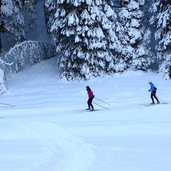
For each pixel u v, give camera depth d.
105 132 14.60
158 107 20.00
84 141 13.10
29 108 23.73
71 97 27.05
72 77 33.25
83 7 32.53
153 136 13.48
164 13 32.12
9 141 13.57
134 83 30.14
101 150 11.61
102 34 32.56
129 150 11.51
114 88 28.75
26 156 10.88
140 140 12.92
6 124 17.91
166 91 25.92
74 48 32.91
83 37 32.41
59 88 30.92
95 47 32.41
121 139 13.22
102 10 33.81
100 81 31.94
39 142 13.18
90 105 22.41
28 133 15.19
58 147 12.29
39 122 17.73
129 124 16.02
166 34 32.22
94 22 32.34
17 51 37.06
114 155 10.88
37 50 39.62
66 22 32.75
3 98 28.97
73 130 15.29
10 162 10.15
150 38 35.59
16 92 30.80
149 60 34.62
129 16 34.59
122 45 34.44
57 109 22.48
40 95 28.95
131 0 34.81
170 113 18.17
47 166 9.66
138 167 9.49
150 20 34.28
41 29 49.34
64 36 33.53
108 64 33.88
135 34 34.22
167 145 12.00
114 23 34.38
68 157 10.78
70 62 33.28
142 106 20.86
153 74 33.00
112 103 23.02
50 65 38.06
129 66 34.22
